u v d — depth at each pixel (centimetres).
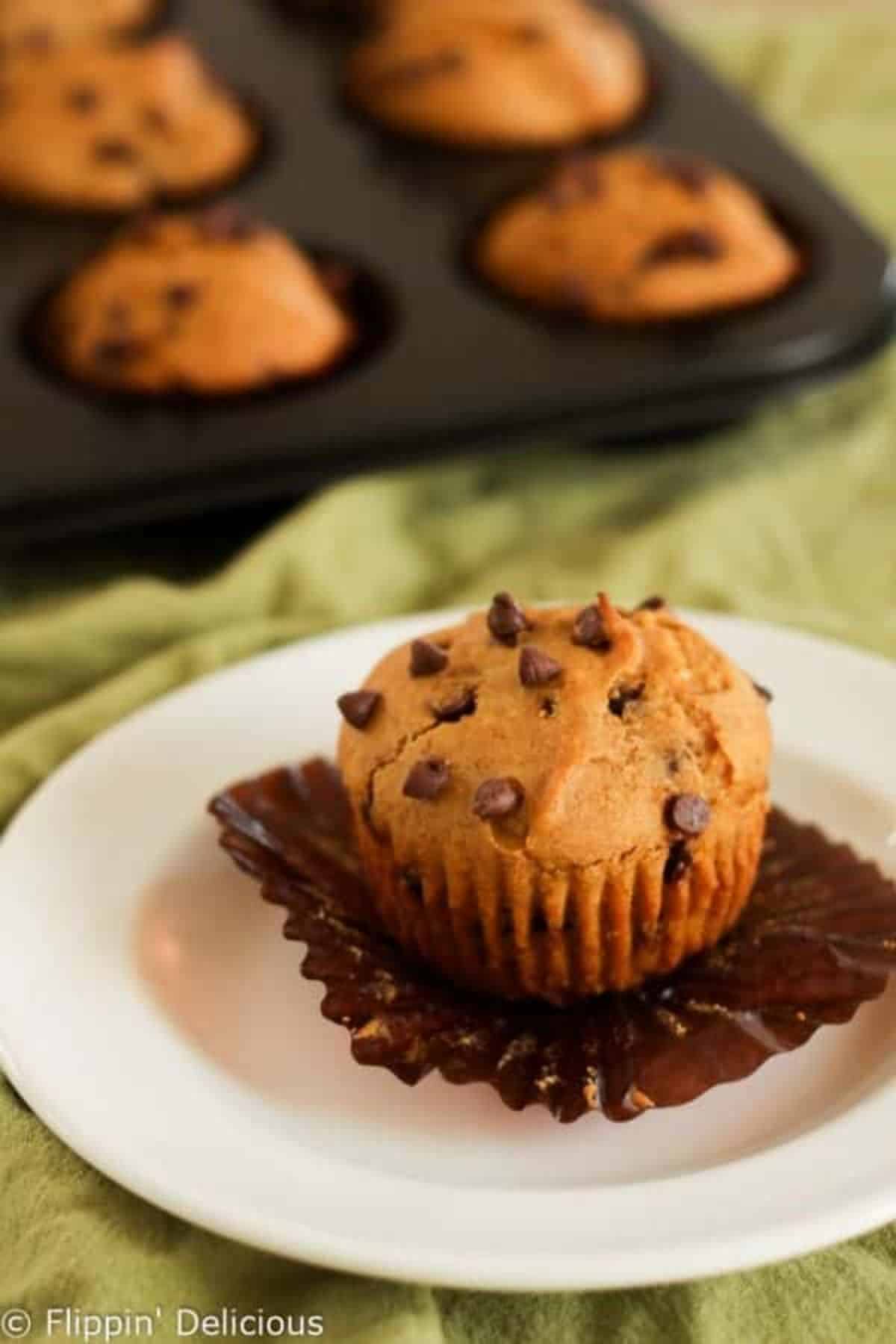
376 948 59
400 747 59
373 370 74
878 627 68
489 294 77
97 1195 56
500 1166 56
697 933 59
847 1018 57
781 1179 54
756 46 92
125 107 83
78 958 59
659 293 76
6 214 81
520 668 58
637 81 87
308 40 90
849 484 74
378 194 82
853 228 79
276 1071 58
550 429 73
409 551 72
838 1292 56
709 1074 57
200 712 63
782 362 74
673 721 58
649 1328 55
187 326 74
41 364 75
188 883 61
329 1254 53
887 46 92
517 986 58
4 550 72
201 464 71
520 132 84
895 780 62
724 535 71
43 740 64
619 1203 54
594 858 57
